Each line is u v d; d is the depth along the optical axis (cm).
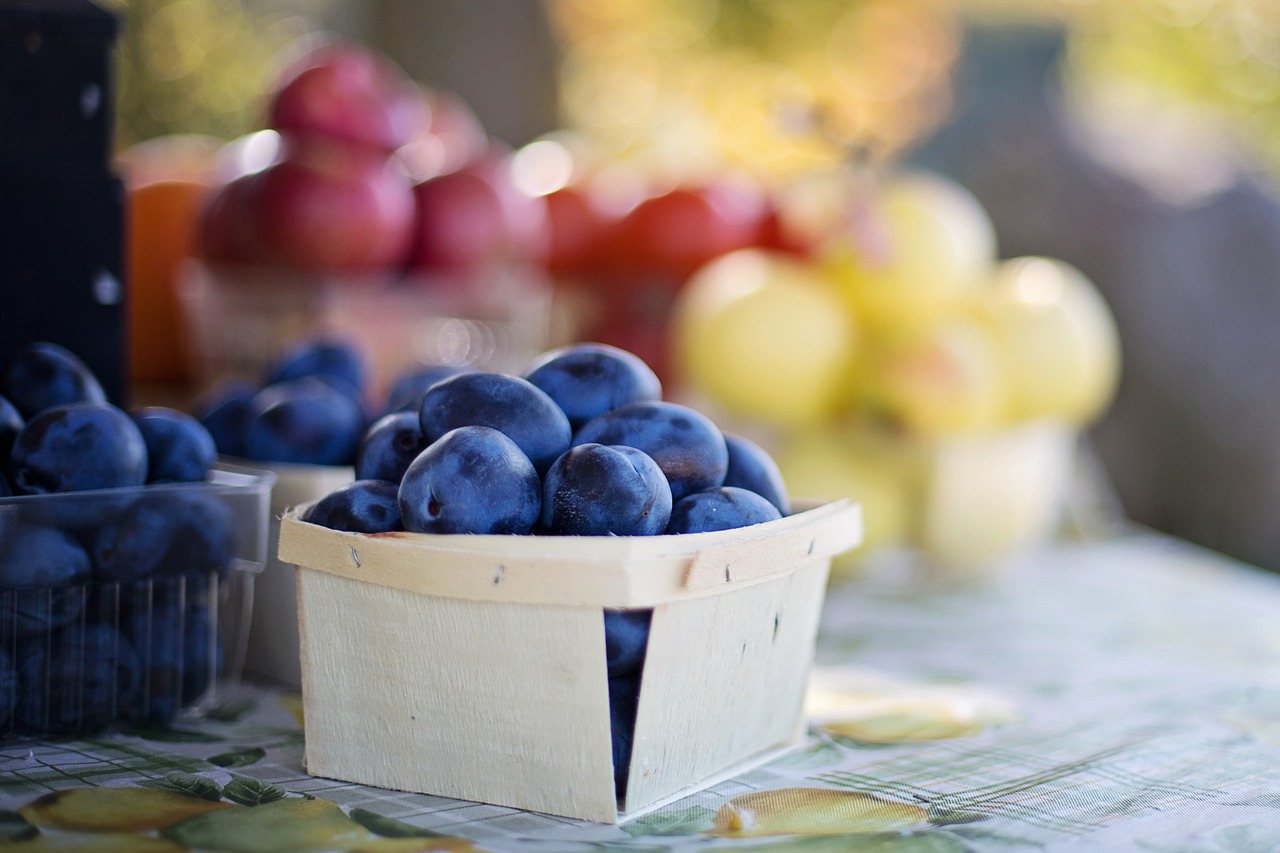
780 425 112
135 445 65
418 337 125
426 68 273
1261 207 205
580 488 55
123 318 81
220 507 67
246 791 57
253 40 258
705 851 51
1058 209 215
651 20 301
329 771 60
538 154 171
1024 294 123
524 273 134
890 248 113
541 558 52
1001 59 247
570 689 53
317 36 270
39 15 77
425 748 57
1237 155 227
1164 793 60
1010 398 117
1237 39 323
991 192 223
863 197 116
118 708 65
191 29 245
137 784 58
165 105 239
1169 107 330
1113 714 75
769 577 58
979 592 112
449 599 55
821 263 117
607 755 54
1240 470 194
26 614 62
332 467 78
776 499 64
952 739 69
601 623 53
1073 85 280
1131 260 206
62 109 78
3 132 77
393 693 57
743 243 140
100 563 63
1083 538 137
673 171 151
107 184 79
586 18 300
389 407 76
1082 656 90
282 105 120
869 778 61
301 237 115
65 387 69
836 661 88
